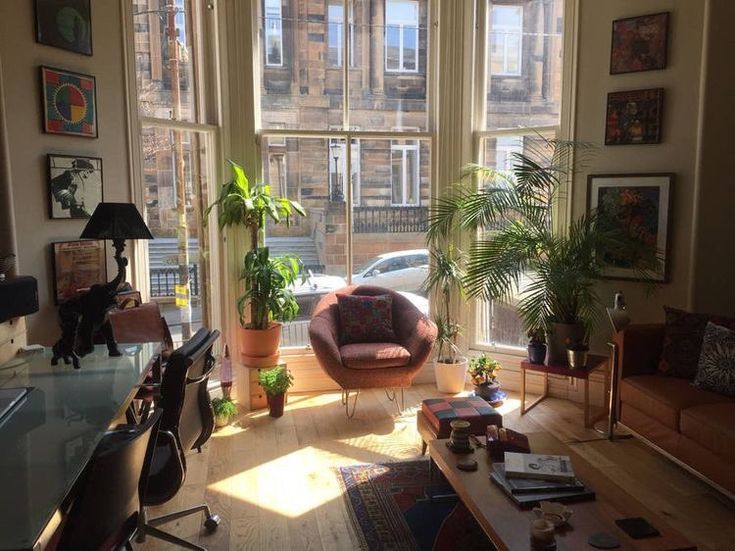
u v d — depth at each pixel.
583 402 4.50
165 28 4.12
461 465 2.50
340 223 4.83
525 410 4.34
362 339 4.44
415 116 4.88
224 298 4.52
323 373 4.83
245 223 4.25
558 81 4.55
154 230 4.16
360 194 4.84
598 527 2.02
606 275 4.30
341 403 4.54
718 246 3.88
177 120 4.18
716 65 3.76
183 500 3.08
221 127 4.41
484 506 2.17
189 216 4.40
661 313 4.13
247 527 2.82
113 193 3.76
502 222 4.55
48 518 1.38
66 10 3.39
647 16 4.02
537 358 4.20
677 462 3.16
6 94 3.12
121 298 3.61
